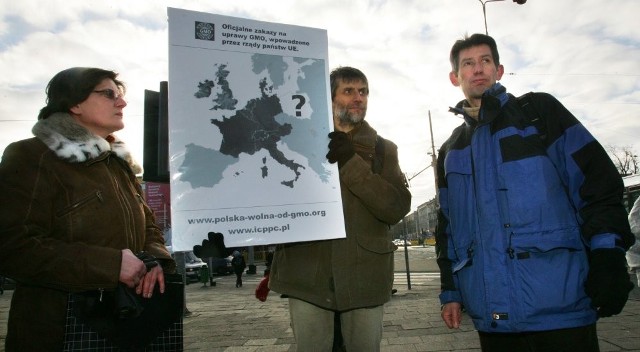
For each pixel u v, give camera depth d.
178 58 1.84
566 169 1.77
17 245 1.52
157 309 1.74
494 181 1.88
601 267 1.56
